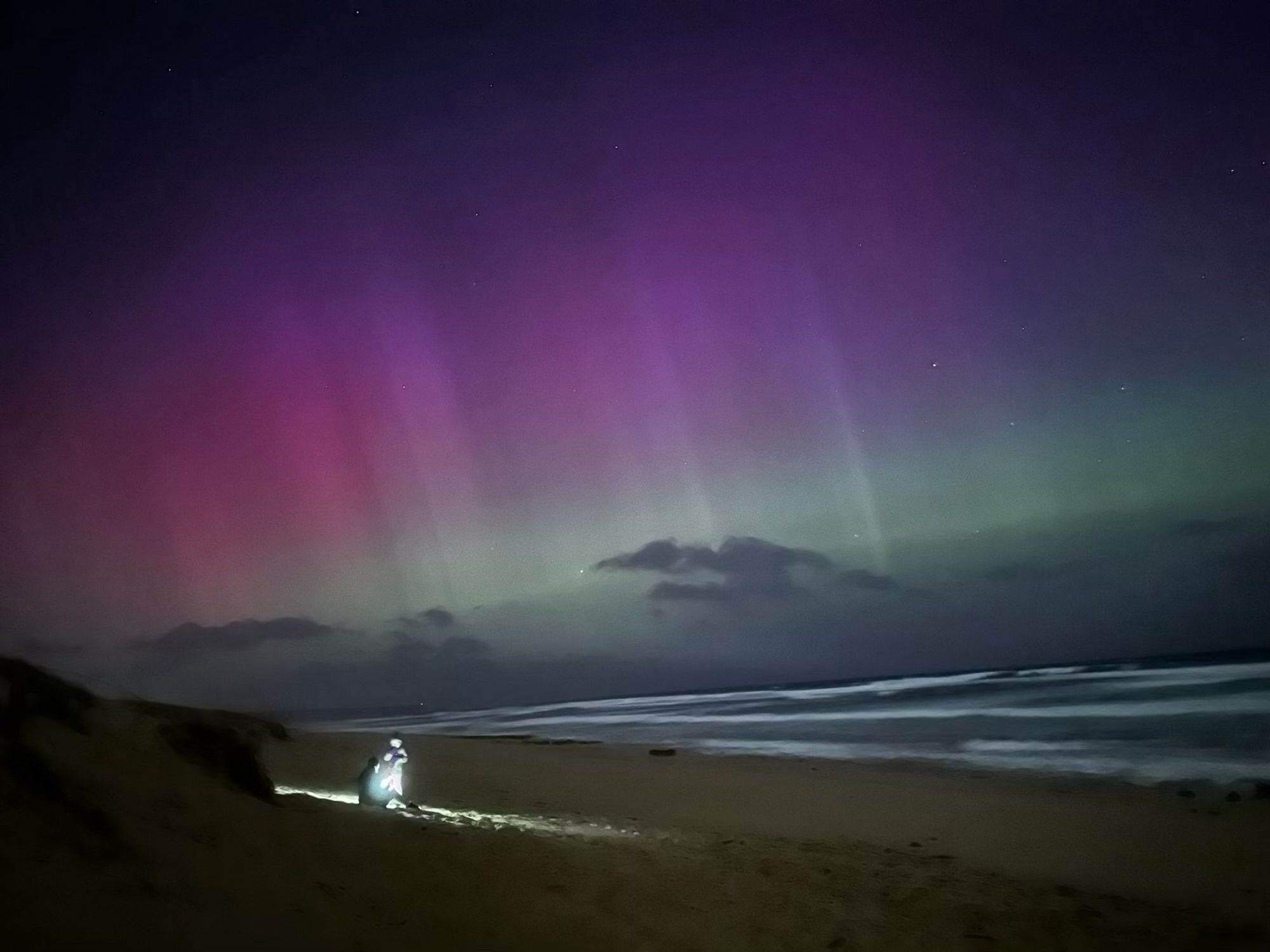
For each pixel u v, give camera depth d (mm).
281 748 19250
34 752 5555
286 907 4984
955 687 68125
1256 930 6711
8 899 3900
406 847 7301
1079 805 13156
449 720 80500
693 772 18453
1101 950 6172
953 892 7781
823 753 23125
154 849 5098
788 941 6215
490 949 5184
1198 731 24188
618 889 7109
